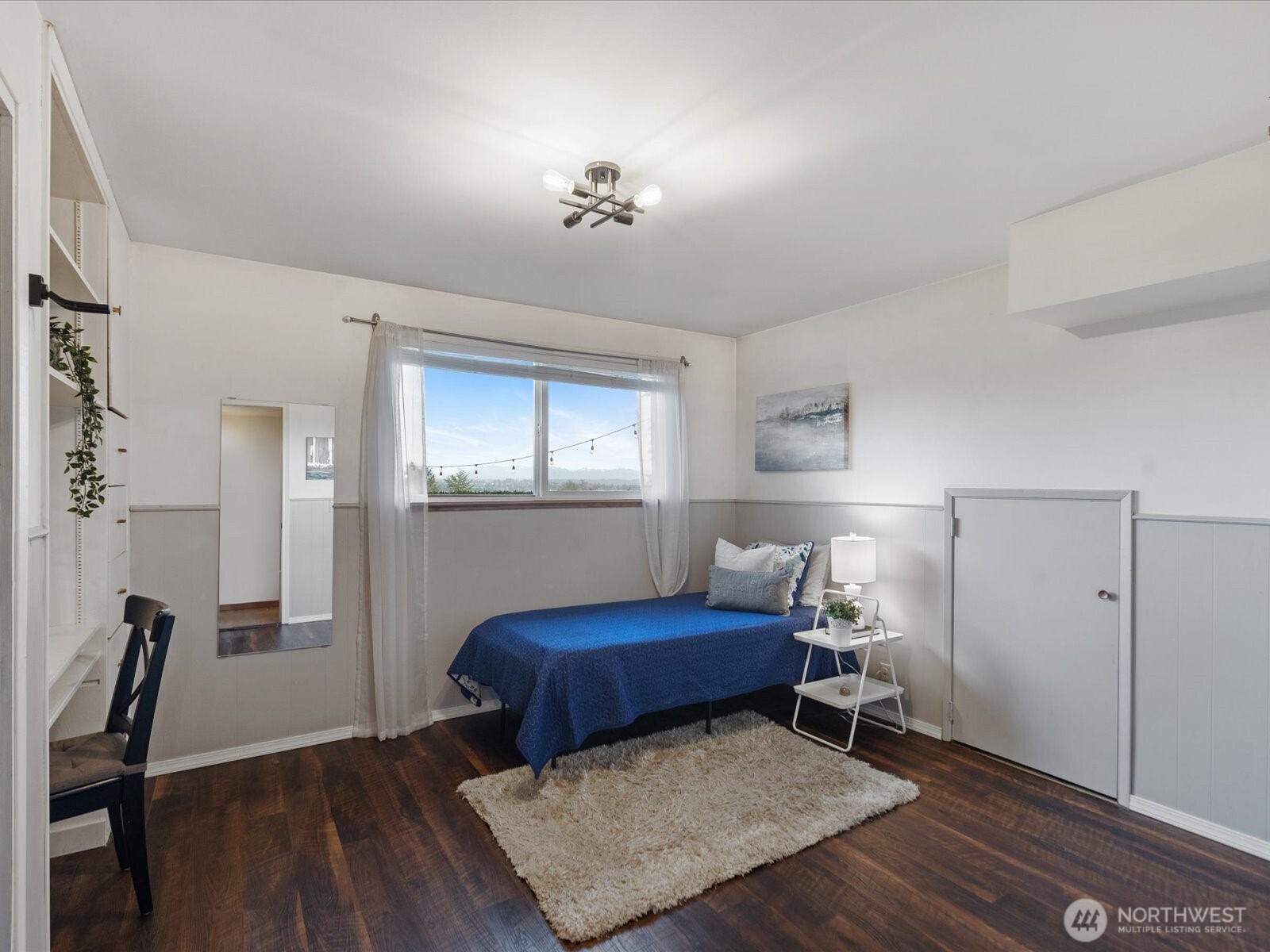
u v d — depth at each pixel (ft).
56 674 5.98
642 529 14.73
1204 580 8.43
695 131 6.69
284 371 10.94
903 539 12.12
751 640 11.53
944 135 6.75
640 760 10.36
